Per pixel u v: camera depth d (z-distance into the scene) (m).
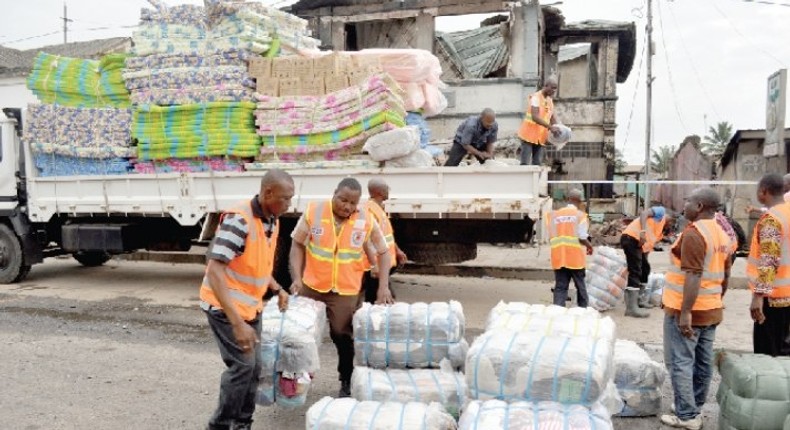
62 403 4.85
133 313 7.90
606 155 17.95
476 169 7.20
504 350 3.39
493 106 15.16
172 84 8.51
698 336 4.31
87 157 9.16
